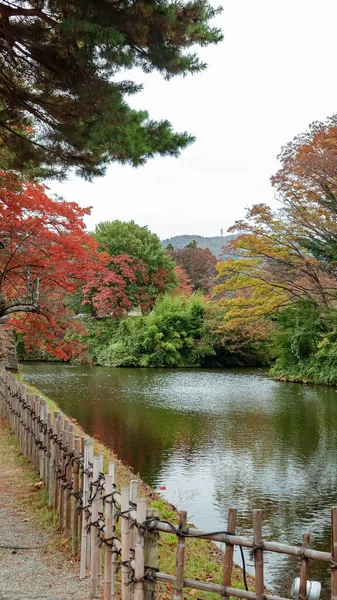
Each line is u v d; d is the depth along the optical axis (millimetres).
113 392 23281
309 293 21344
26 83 6684
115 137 5918
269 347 37969
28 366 36031
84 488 4555
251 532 7758
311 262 19594
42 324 11078
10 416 10930
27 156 7051
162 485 10039
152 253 42250
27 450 8414
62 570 4613
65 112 6273
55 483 5949
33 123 7004
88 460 4609
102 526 4238
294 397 22219
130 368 37562
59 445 5859
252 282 21328
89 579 4441
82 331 11539
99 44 5133
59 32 5539
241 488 9969
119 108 5586
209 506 8930
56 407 14719
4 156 7785
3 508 6211
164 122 6113
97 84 5523
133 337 39969
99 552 4199
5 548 5043
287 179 18984
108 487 4066
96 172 7059
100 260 10672
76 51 5344
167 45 5566
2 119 6793
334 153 17281
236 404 20109
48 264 10070
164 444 13445
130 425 15836
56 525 5598
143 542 3516
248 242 19875
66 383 26422
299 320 21781
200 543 6504
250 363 42125
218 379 30125
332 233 19094
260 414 17922
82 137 6344
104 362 39719
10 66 6469
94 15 5027
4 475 7602
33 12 5531
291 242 19922
